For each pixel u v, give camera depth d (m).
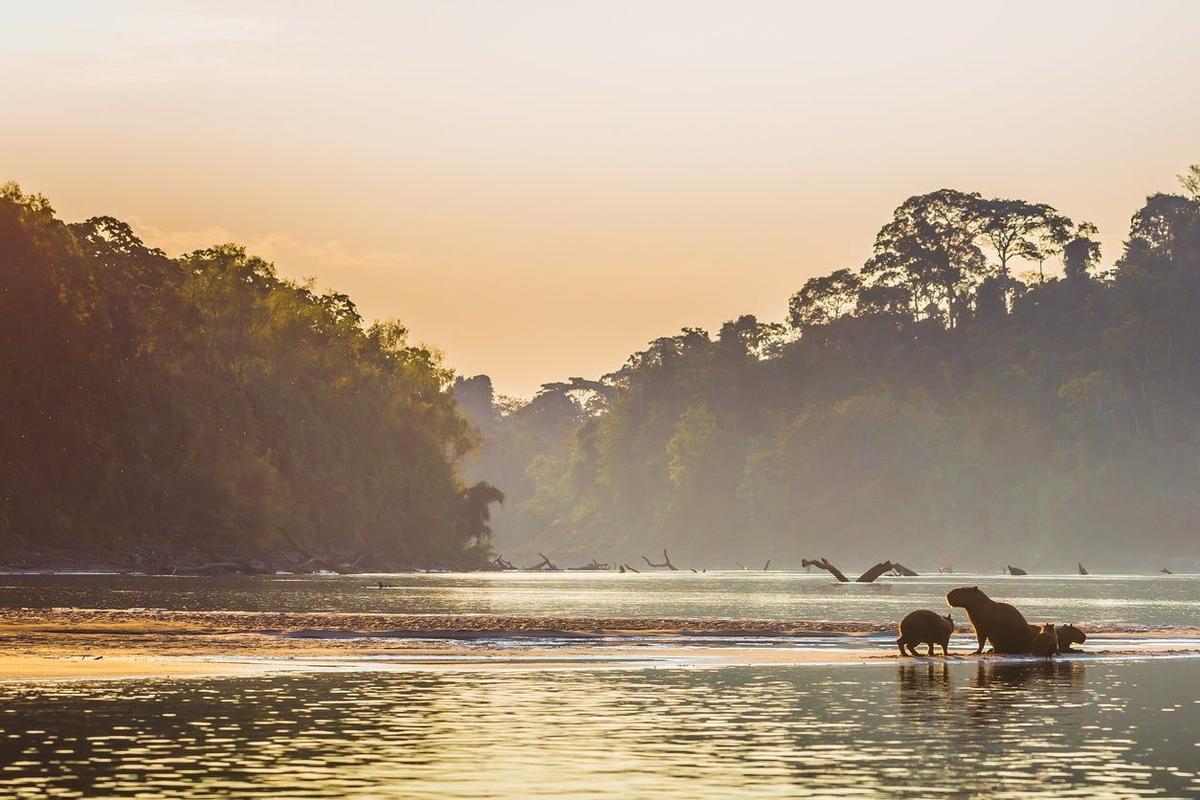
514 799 20.47
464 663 42.28
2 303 145.25
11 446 143.75
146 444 155.12
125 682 35.22
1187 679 37.84
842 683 36.47
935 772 22.77
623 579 155.50
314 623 57.97
